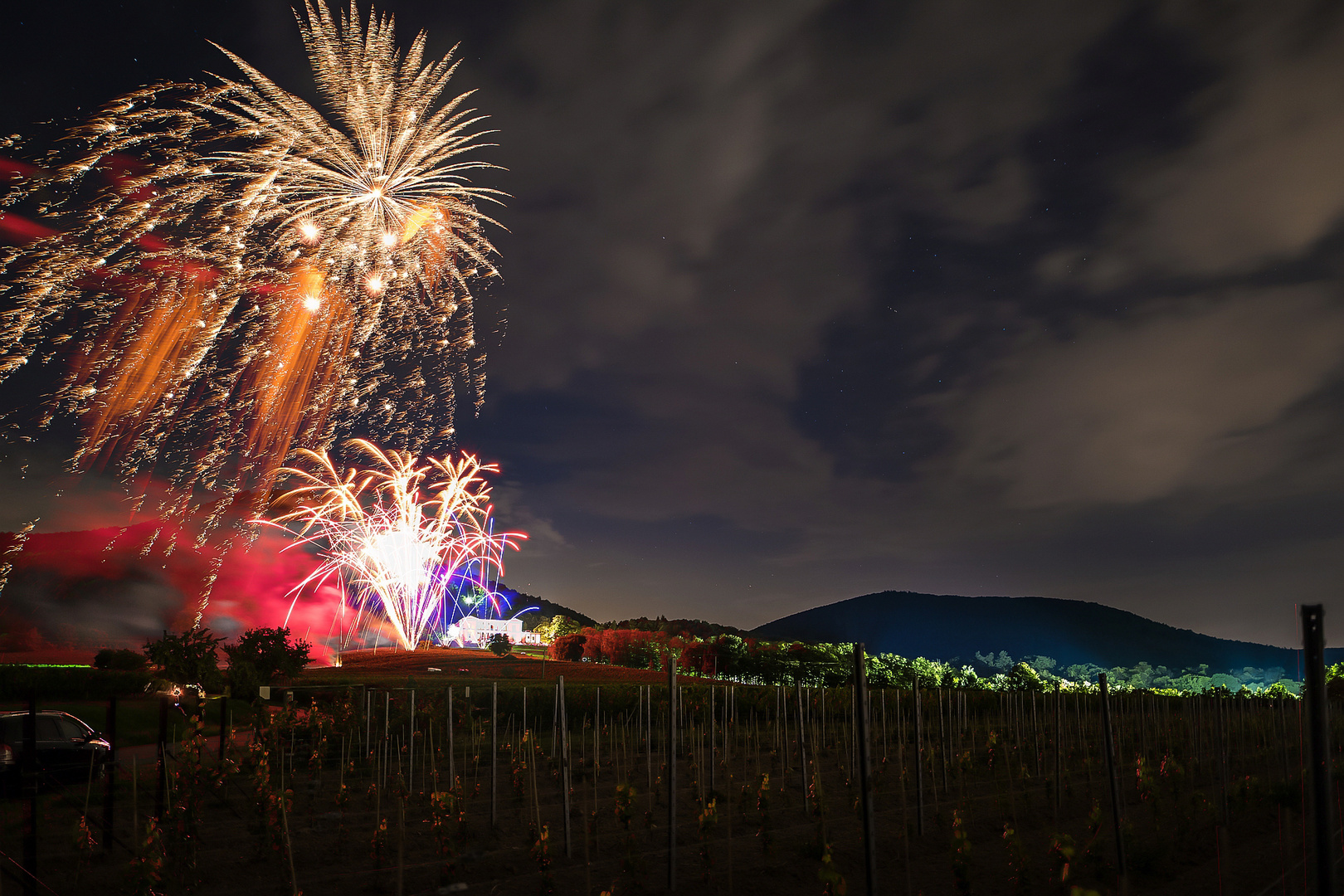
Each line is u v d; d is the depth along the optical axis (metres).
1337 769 13.42
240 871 8.81
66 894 7.91
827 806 12.55
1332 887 4.05
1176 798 12.04
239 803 11.91
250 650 26.34
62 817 10.55
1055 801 12.40
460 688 23.05
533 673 35.31
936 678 44.66
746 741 17.22
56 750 11.92
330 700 22.05
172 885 8.14
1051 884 8.84
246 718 20.78
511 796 13.21
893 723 23.69
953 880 8.84
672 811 8.47
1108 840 9.79
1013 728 21.75
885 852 9.99
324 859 9.34
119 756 15.59
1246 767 17.67
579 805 12.61
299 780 14.27
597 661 47.44
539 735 21.52
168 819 8.66
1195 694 22.64
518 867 9.14
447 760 16.52
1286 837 11.32
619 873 8.95
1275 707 20.12
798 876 8.92
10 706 19.03
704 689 25.59
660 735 19.45
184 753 9.45
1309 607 4.25
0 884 7.70
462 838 10.17
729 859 8.59
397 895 7.73
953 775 15.48
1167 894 8.75
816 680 42.56
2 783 10.65
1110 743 9.34
